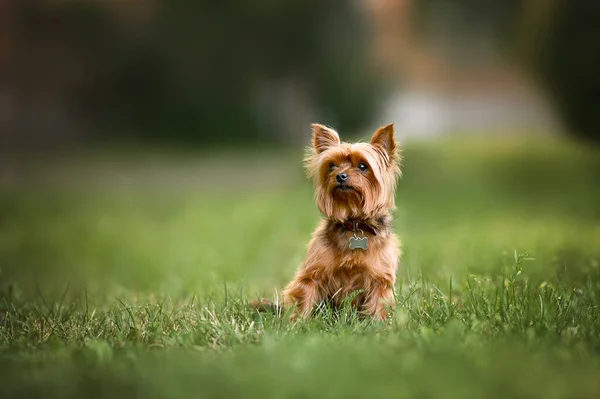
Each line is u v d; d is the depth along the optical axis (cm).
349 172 641
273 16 4294
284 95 4572
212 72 4356
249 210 1903
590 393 386
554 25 2497
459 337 499
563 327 536
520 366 427
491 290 668
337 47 4434
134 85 4284
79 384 406
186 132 4356
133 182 2728
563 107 2583
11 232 1563
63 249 1381
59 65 4256
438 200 1884
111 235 1551
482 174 2178
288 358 444
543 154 2353
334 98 4450
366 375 411
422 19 5244
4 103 4131
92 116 4316
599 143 2491
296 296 639
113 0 4381
